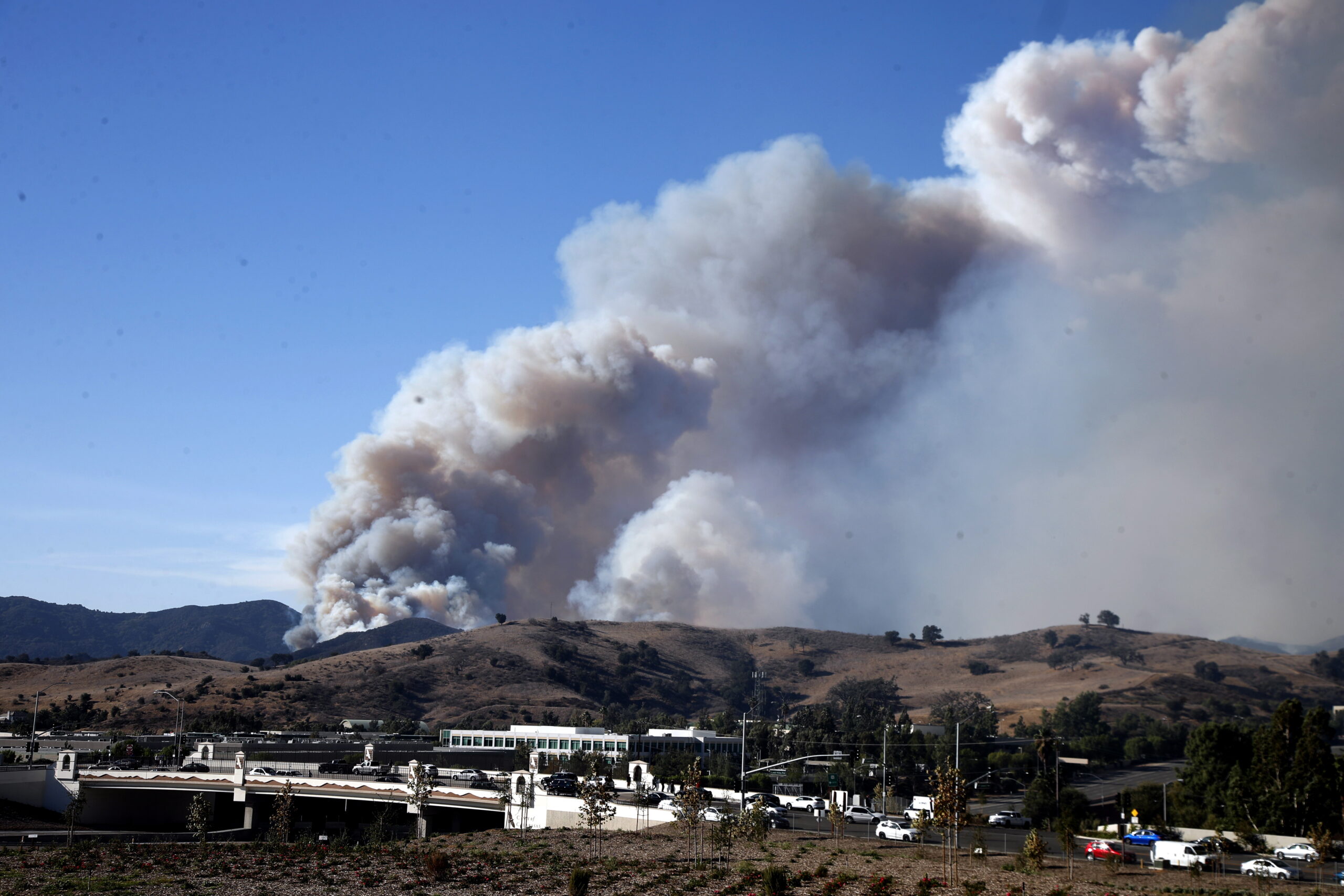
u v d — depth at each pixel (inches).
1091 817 4079.7
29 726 7647.6
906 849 3024.1
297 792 4106.8
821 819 3934.5
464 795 3774.6
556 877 2426.2
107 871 2699.3
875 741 5925.2
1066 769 5861.2
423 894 2230.6
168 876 2598.4
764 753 6097.4
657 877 2377.0
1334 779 3550.7
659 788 4448.8
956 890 2202.3
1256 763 3710.6
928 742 5905.5
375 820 3814.0
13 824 3927.2
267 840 3656.5
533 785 3715.6
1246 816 3666.3
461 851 2999.5
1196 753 4207.7
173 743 6156.5
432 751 5462.6
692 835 2886.3
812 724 6565.0
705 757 5930.1
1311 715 3663.9
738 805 3385.8
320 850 3120.1
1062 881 2409.0
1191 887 2396.7
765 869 2449.6
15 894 2293.3
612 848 2923.2
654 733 6407.5
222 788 4254.4
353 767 4739.2
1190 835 3666.3
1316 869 2906.0
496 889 2278.5
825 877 2333.9
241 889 2351.1
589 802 3009.4
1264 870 2630.4
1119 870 2689.5
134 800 4485.7
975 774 5654.5
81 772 4439.0
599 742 6043.3
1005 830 3885.3
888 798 4692.4
